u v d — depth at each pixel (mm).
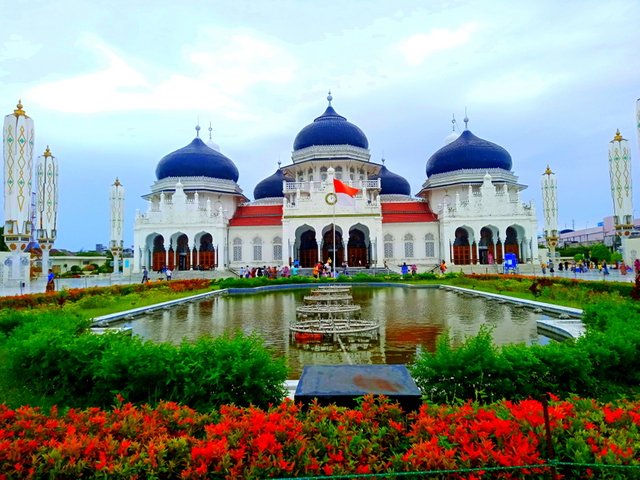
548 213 52406
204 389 6512
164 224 53688
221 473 4102
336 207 52188
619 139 42750
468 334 13797
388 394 5367
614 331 8539
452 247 52094
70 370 7500
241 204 65188
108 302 21266
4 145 37375
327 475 3959
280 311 20594
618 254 61250
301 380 5957
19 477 4148
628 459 3945
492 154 57750
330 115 62375
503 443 4242
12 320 12523
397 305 22016
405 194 67250
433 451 4090
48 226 46438
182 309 21750
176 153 60219
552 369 6906
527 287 25406
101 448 4328
